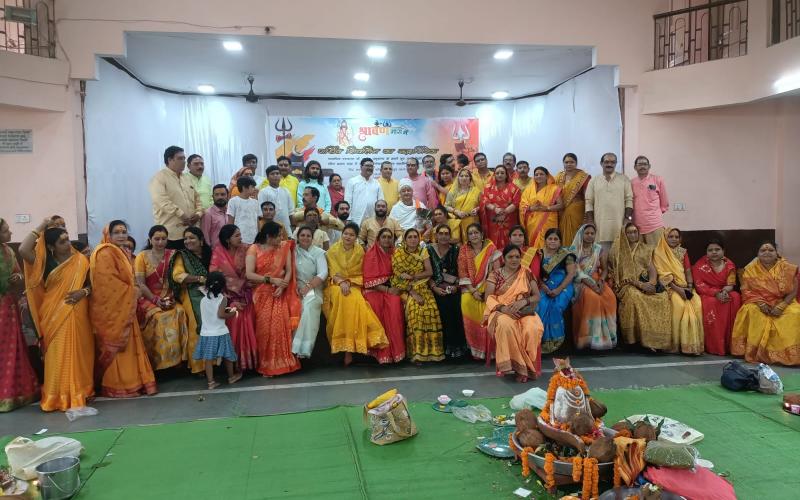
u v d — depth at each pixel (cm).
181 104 835
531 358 448
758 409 378
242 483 284
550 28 627
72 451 306
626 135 676
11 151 541
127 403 411
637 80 654
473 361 512
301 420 366
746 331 516
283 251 487
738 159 673
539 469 283
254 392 431
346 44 609
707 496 250
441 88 841
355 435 341
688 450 271
